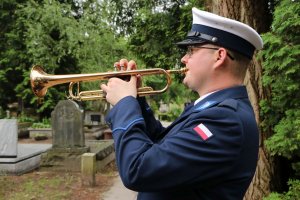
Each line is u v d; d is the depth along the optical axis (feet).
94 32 55.88
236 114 4.80
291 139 12.94
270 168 14.90
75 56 57.57
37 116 60.64
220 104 4.91
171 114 98.68
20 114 60.85
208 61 5.27
